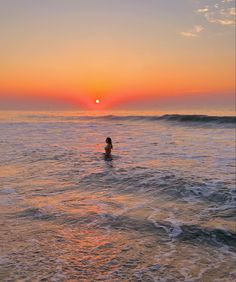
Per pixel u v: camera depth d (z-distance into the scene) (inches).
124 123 1683.1
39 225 268.7
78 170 487.8
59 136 1027.3
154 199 345.1
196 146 743.7
